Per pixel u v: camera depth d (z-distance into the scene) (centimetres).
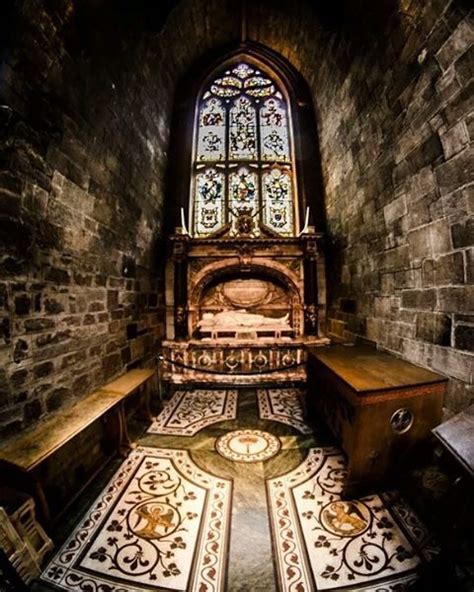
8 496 231
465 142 270
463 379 271
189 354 602
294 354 602
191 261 649
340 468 334
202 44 741
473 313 261
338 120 569
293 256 651
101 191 401
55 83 306
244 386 591
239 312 667
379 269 431
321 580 206
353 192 517
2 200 243
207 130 766
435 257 311
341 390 306
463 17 261
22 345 261
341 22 490
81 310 352
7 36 248
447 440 204
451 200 288
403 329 372
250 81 798
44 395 287
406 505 275
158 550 229
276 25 693
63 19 306
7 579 186
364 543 235
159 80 621
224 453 365
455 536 189
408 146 353
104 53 396
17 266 257
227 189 721
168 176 696
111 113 425
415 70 331
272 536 242
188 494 293
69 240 332
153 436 407
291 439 397
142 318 540
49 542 228
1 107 239
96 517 262
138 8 477
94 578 208
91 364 371
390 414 279
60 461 284
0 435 237
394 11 353
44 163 292
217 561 221
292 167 740
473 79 258
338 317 594
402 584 203
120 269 456
